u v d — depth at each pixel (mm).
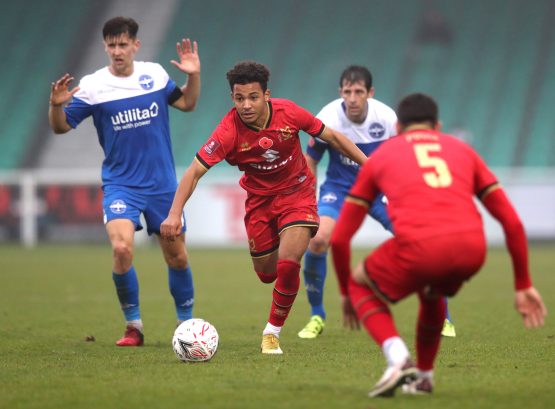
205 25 125688
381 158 17875
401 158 17719
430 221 17016
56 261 68938
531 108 111938
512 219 17500
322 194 33500
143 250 84250
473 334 30516
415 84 116312
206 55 122250
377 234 85375
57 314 38031
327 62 119562
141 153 28453
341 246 17766
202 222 86562
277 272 25422
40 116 115625
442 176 17516
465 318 35938
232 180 86062
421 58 119188
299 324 34562
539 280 52750
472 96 114250
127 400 18234
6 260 70125
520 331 31328
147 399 18297
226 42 123562
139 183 28438
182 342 23672
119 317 36938
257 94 23938
